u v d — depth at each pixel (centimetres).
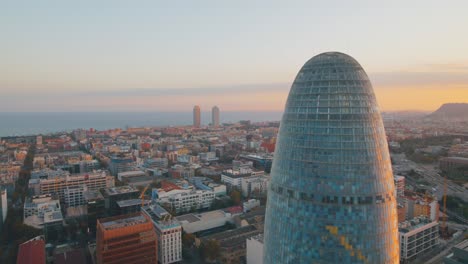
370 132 16950
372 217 16712
